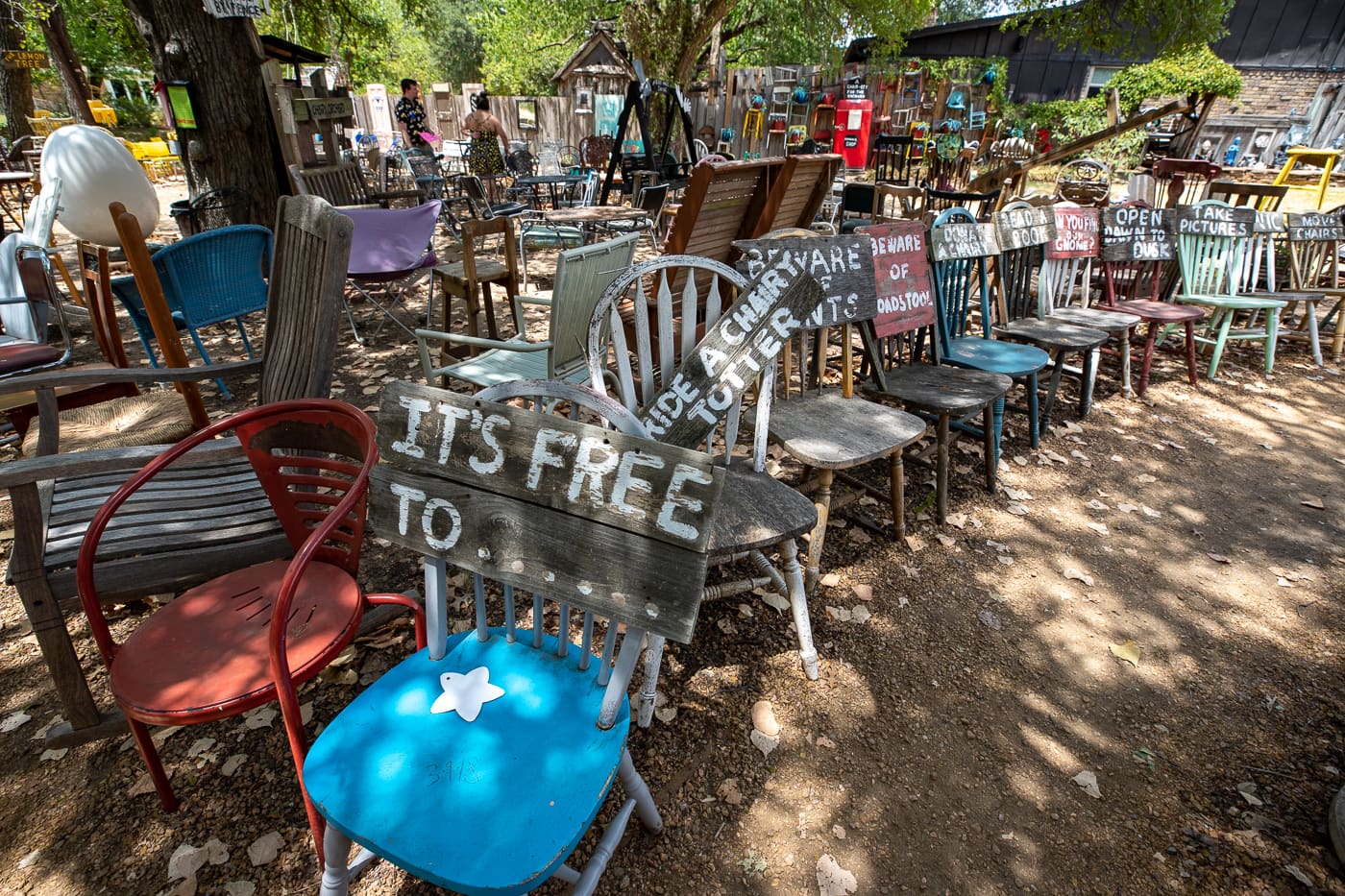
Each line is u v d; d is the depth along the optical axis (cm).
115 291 337
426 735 126
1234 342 561
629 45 1259
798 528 187
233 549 174
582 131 1653
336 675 206
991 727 202
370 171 1063
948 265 331
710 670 217
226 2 509
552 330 265
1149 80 1409
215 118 559
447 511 135
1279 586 269
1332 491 339
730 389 193
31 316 309
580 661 142
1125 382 447
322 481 165
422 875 105
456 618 234
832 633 235
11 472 142
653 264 191
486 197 838
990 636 238
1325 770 190
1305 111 1593
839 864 162
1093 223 415
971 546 288
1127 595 261
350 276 434
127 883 151
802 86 1598
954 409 271
